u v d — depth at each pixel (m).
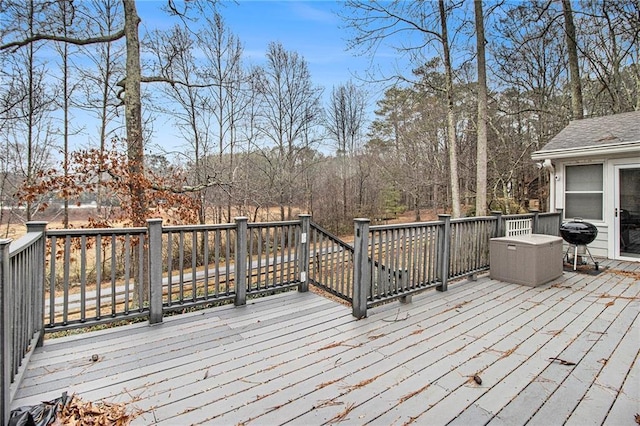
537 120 13.76
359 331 3.04
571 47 9.44
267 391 2.09
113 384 2.15
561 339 2.84
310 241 4.48
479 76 8.30
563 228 5.70
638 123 6.73
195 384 2.16
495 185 13.52
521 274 4.58
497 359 2.49
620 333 2.96
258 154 14.52
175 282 6.25
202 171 11.52
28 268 2.38
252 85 13.92
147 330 3.04
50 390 2.07
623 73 11.35
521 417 1.83
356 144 19.94
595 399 1.99
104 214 7.96
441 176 16.52
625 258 6.29
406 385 2.15
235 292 3.74
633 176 6.20
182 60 11.67
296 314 3.49
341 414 1.86
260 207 13.73
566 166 7.07
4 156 10.14
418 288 3.98
